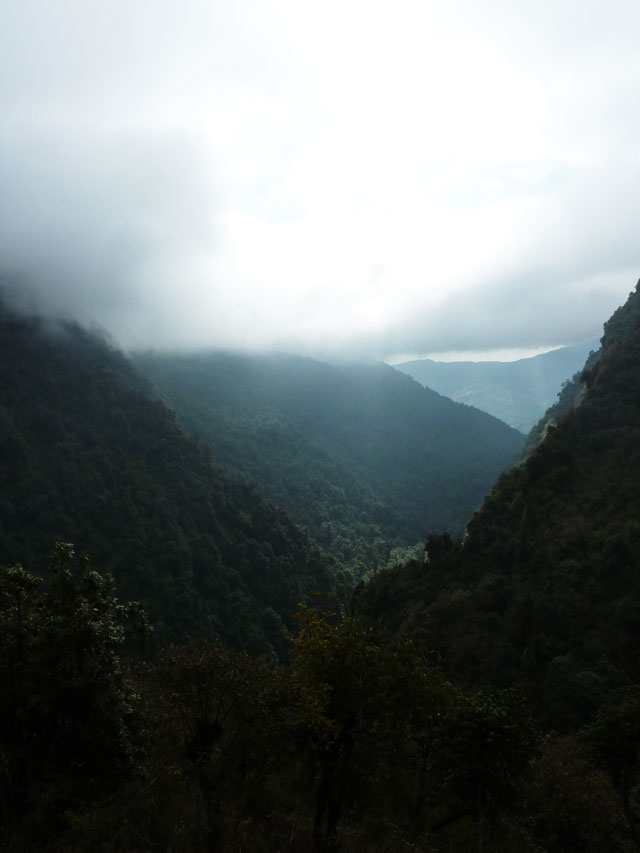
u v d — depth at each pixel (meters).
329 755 9.63
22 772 9.83
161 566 65.94
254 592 74.81
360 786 9.57
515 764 11.36
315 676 9.92
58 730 10.10
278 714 9.92
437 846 10.48
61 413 84.75
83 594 11.38
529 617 32.81
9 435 71.31
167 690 10.86
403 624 38.94
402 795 10.69
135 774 10.54
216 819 9.12
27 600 10.77
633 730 12.87
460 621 35.94
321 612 10.91
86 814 9.02
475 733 11.30
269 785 10.48
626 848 11.85
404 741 10.80
